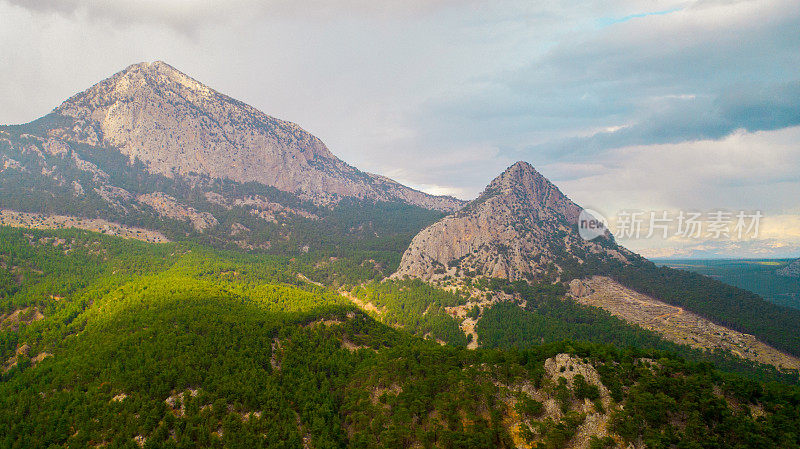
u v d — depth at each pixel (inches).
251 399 3472.0
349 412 3472.0
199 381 3732.8
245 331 4704.7
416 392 3385.8
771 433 2394.2
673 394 2748.5
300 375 3969.0
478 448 2746.1
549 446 2662.4
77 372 3831.2
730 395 2780.5
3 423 3304.6
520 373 3253.0
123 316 5108.3
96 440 3127.5
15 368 4532.5
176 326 4749.0
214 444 3083.2
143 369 3757.4
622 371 2970.0
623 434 2534.5
